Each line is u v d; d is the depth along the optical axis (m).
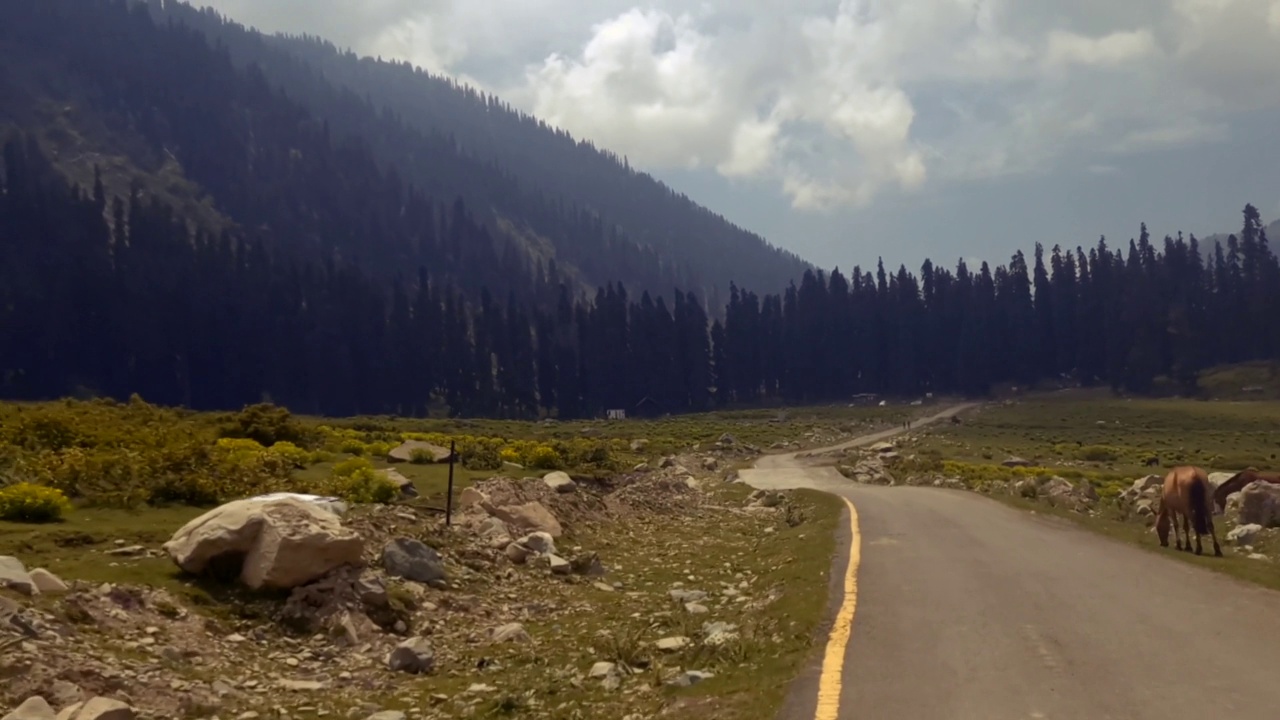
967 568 13.45
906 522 20.14
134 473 16.28
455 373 138.50
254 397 128.00
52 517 13.47
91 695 7.80
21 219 131.25
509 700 8.59
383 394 133.25
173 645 9.38
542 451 32.88
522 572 15.27
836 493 30.42
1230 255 146.50
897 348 156.38
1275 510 19.36
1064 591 11.37
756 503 30.81
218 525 11.35
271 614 10.82
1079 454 66.88
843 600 11.28
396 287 143.88
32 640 8.26
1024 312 153.62
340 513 14.99
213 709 8.34
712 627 11.04
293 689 9.19
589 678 9.25
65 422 21.58
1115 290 147.88
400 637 11.26
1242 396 122.38
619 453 52.41
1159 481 28.05
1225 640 8.63
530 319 171.88
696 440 82.12
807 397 156.25
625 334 149.00
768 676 8.13
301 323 135.25
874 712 6.87
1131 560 13.80
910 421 114.38
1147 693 7.08
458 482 23.30
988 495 27.66
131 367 120.12
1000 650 8.55
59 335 117.25
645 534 22.19
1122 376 137.75
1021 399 139.75
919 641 9.03
